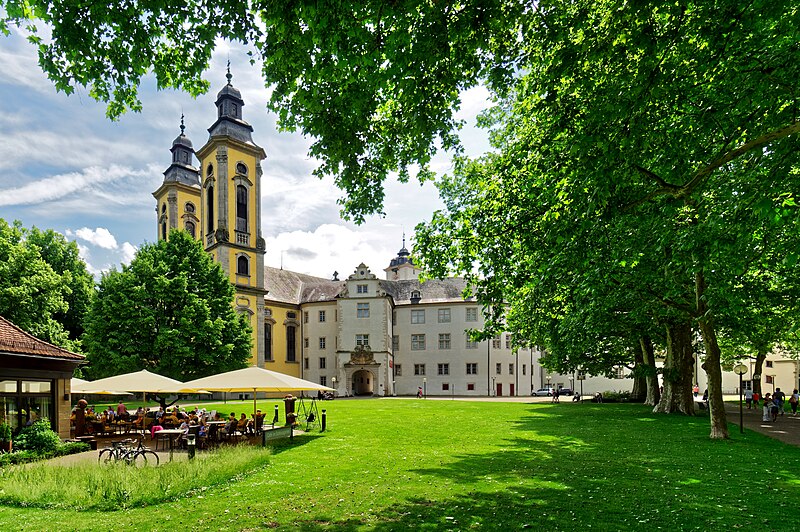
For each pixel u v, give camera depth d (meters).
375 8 7.80
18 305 33.38
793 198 9.44
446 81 9.59
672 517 8.61
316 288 75.12
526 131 16.33
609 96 9.29
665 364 30.44
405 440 19.28
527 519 8.60
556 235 11.35
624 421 25.25
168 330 38.62
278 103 10.51
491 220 15.37
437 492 10.66
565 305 18.27
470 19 8.23
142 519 9.08
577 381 76.75
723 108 9.91
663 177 11.91
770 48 9.39
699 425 22.91
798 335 28.75
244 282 61.06
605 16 9.56
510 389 66.44
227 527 8.53
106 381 21.97
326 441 19.31
